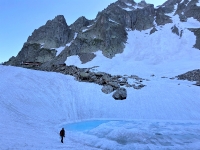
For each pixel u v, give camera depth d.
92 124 47.84
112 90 65.62
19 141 27.66
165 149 29.98
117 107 58.41
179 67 95.25
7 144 25.30
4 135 29.61
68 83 69.62
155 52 120.00
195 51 113.56
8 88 56.12
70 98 60.88
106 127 40.56
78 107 57.41
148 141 33.00
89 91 65.69
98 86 69.00
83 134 38.44
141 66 101.69
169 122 47.78
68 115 53.06
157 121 49.53
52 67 94.81
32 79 65.94
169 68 96.56
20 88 58.31
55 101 57.88
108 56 117.25
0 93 52.25
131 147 31.11
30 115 47.69
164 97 61.75
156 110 56.34
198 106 57.62
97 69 99.56
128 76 80.62
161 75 88.81
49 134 36.59
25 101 53.16
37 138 31.69
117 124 43.53
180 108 56.75
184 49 117.38
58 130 41.16
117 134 35.94
